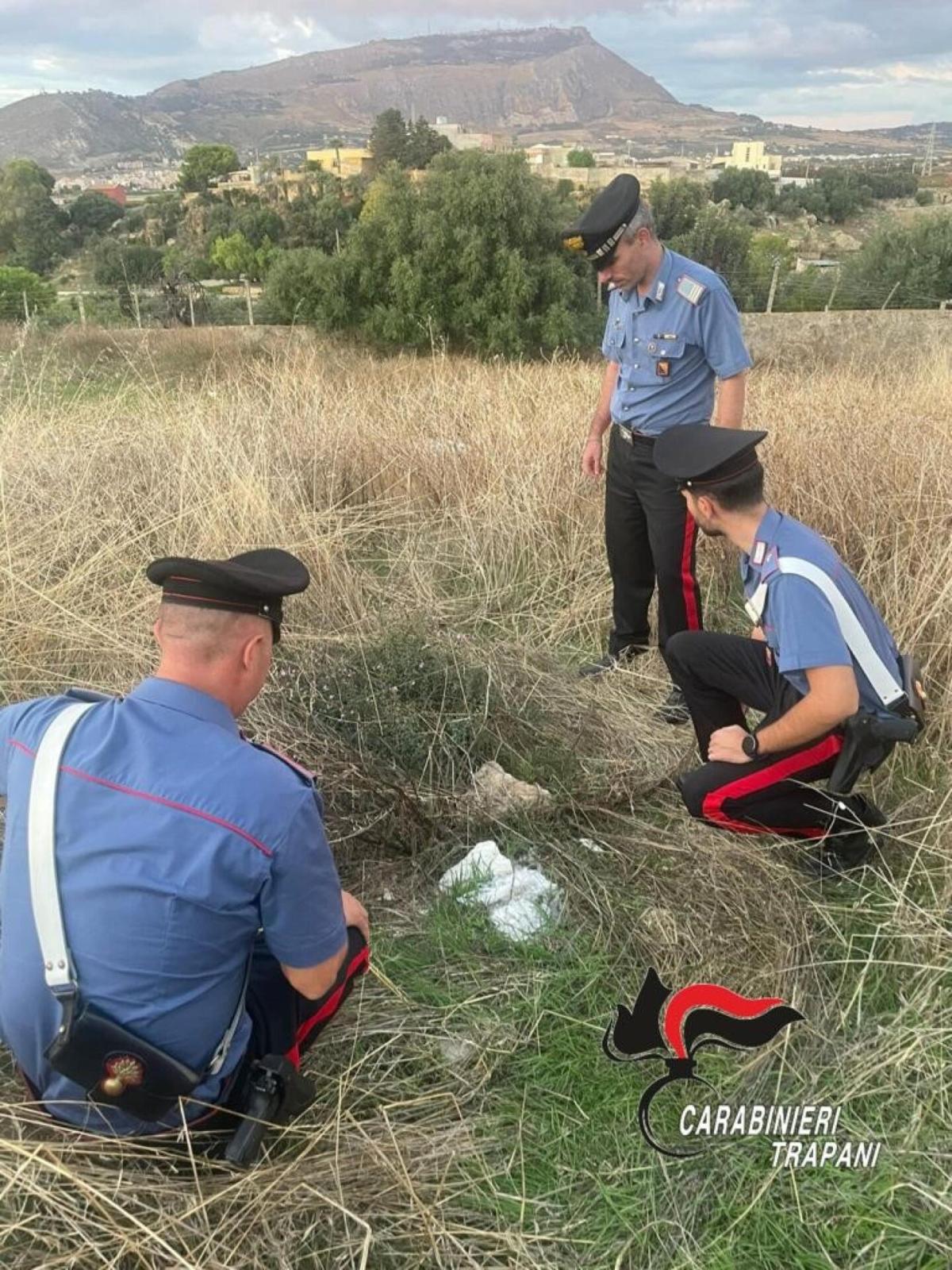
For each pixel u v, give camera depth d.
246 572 1.64
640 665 3.78
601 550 4.55
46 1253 1.64
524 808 2.85
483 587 4.41
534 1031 2.16
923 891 2.54
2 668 3.42
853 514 4.23
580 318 14.50
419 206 14.53
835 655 2.32
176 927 1.51
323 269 14.42
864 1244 1.74
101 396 7.61
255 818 1.54
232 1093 1.79
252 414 6.11
